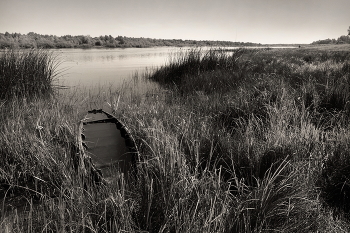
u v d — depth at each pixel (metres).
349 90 4.84
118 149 3.74
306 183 2.43
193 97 6.24
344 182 2.41
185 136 3.36
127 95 7.21
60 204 2.13
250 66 9.72
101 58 22.06
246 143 3.12
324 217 2.18
